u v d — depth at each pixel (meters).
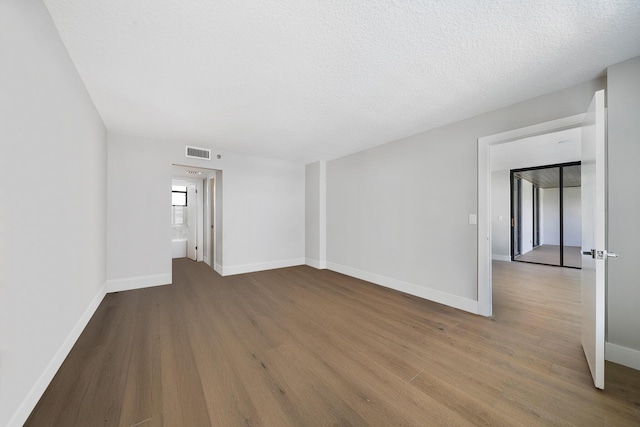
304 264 5.58
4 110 1.13
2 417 1.12
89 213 2.52
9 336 1.18
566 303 3.16
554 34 1.60
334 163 5.04
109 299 3.24
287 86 2.26
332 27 1.56
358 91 2.35
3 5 1.11
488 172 2.78
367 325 2.53
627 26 1.52
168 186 3.97
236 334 2.33
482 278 2.78
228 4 1.38
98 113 2.86
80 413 1.38
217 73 2.06
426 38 1.65
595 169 1.61
